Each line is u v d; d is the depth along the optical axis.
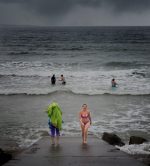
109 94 32.34
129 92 33.12
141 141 15.73
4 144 17.11
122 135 18.95
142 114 24.55
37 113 24.84
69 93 32.72
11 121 22.45
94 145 11.44
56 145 11.38
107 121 22.36
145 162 10.47
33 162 8.30
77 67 50.84
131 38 141.50
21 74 43.72
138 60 60.34
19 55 70.69
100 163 8.11
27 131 19.98
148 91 33.59
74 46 96.31
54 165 7.93
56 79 39.81
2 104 28.19
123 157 8.92
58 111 11.64
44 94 32.38
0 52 77.25
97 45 100.19
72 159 8.70
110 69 49.31
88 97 31.08
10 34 189.50
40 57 66.50
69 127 20.55
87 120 12.35
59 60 60.53
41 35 177.12
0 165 11.00
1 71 46.38
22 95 32.03
